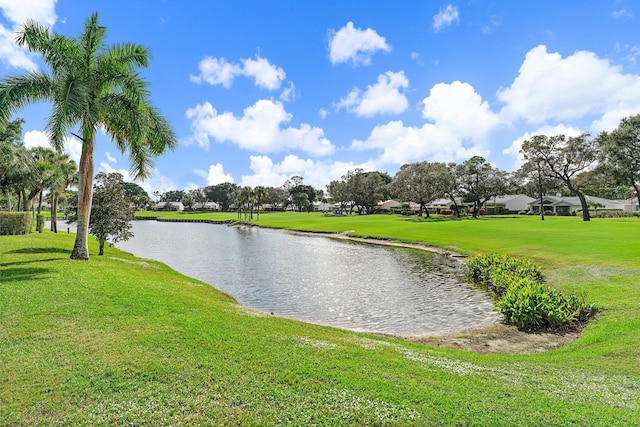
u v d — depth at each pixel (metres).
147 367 5.65
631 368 6.75
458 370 6.33
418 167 73.75
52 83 14.12
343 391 5.15
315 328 9.55
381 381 5.54
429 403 4.89
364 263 25.59
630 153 36.47
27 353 6.07
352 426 4.33
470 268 20.80
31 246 19.70
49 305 8.71
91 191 16.41
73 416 4.36
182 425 4.26
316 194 148.38
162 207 151.38
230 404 4.74
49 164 33.88
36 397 4.74
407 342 9.41
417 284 18.67
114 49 15.67
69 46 14.95
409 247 33.94
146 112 15.59
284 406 4.72
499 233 33.50
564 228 35.28
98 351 6.21
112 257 19.28
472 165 70.62
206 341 6.91
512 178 67.62
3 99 13.08
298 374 5.67
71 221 20.52
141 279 13.02
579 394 5.35
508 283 15.55
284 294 16.66
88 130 14.73
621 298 11.96
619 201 78.62
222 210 152.12
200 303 10.46
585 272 16.31
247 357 6.25
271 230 63.38
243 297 16.09
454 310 13.95
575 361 7.46
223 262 26.44
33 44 13.84
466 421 4.46
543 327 10.93
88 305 8.91
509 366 7.00
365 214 99.31
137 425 4.24
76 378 5.25
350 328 11.89
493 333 10.78
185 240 44.97
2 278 11.16
